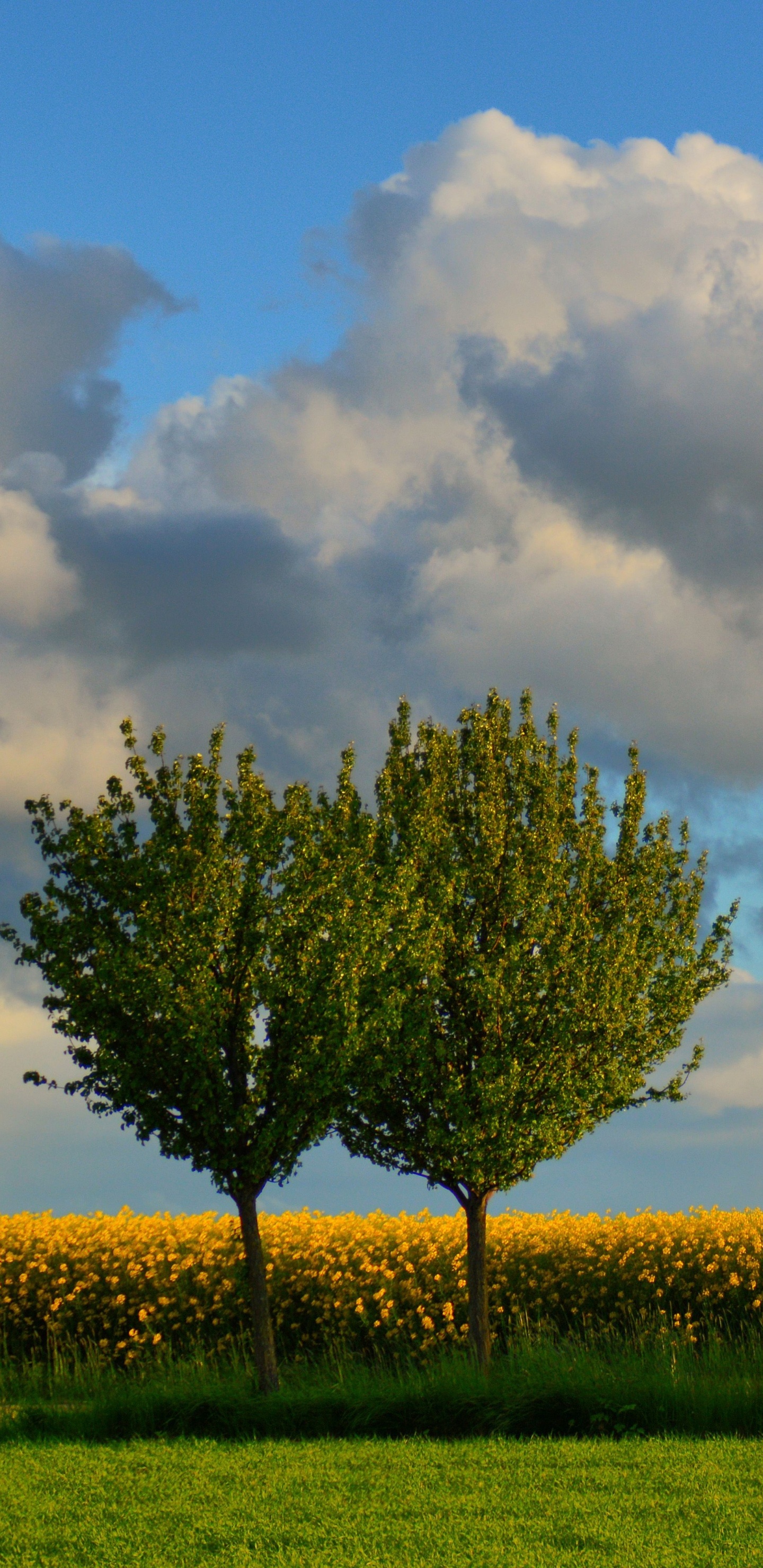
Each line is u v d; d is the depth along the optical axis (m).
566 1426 11.80
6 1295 17.20
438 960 14.13
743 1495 8.92
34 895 13.45
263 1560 7.66
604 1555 7.54
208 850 12.98
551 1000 14.50
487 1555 7.60
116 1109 13.17
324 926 13.07
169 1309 16.86
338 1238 18.17
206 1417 12.49
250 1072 13.03
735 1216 18.53
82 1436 12.27
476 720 15.65
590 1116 15.15
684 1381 12.20
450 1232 18.62
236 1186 13.19
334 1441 11.61
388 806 14.99
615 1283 16.59
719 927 16.17
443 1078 14.51
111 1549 7.98
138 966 12.62
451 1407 12.16
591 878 15.41
